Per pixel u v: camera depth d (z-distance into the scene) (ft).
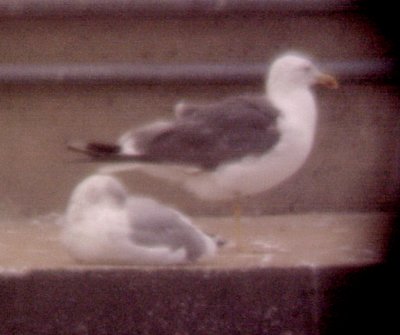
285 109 35.81
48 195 44.27
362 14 44.19
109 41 44.47
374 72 43.70
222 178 35.22
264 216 43.27
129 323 32.65
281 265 32.73
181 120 35.65
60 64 44.24
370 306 33.09
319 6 43.88
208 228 40.19
